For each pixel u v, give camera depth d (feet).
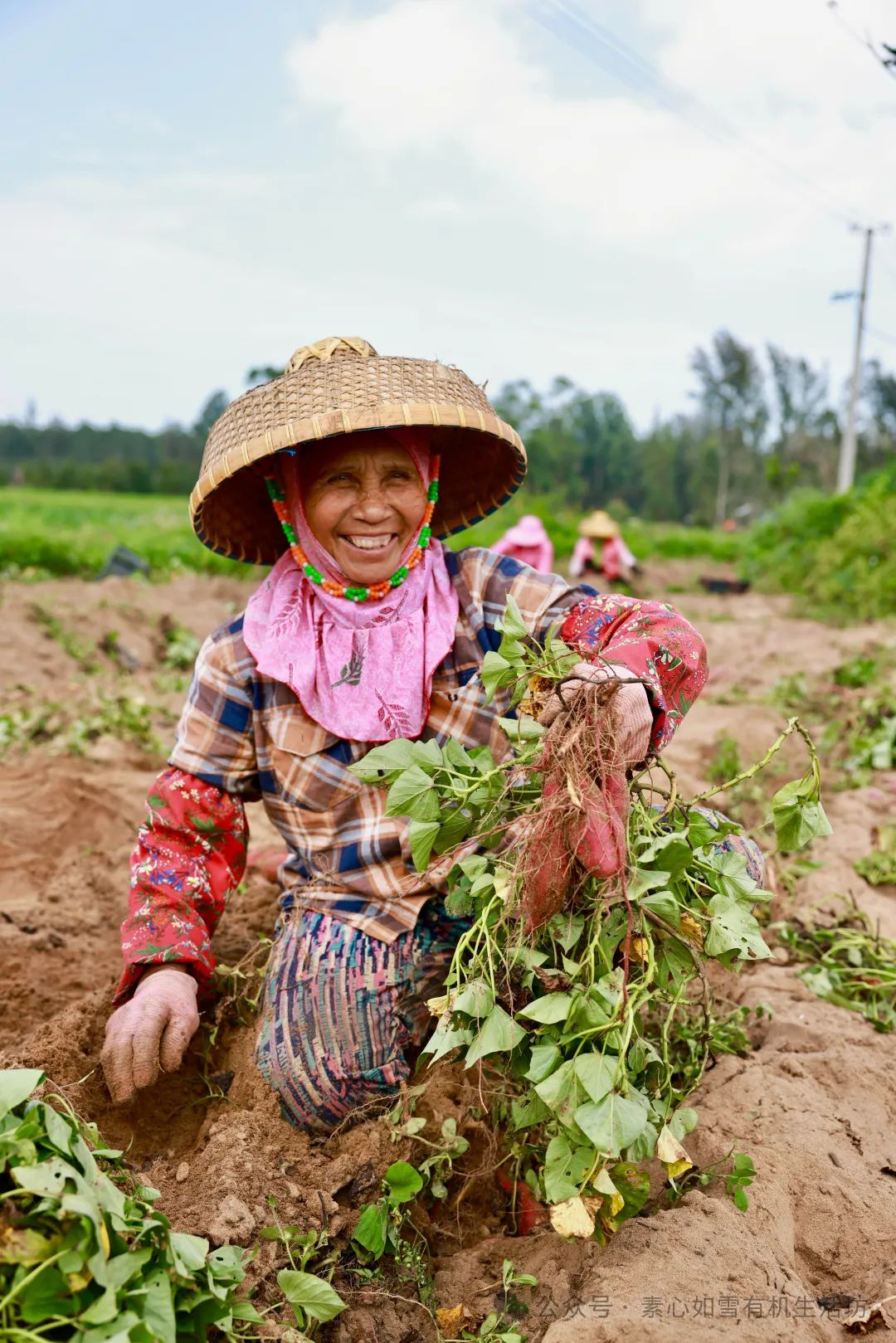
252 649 8.16
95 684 26.61
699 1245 6.58
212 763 8.55
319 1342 6.38
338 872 8.37
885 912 12.32
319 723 8.11
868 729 21.02
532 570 8.39
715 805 15.97
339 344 8.02
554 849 6.57
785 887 12.77
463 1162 7.94
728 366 286.05
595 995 6.19
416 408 7.48
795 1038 9.57
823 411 286.05
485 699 8.16
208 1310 5.58
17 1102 5.46
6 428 397.39
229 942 10.58
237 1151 7.22
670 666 7.43
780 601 62.13
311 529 8.04
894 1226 7.13
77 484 259.39
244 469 8.43
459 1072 8.34
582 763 6.48
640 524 157.07
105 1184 5.51
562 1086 6.06
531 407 226.79
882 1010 10.23
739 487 295.07
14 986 10.42
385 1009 7.97
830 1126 8.05
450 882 7.79
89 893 13.16
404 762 7.24
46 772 17.33
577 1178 6.11
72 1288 4.94
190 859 8.57
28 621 32.45
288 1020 8.00
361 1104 7.82
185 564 58.95
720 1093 8.43
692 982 9.82
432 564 8.27
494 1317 6.45
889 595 50.85
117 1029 7.60
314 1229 6.88
